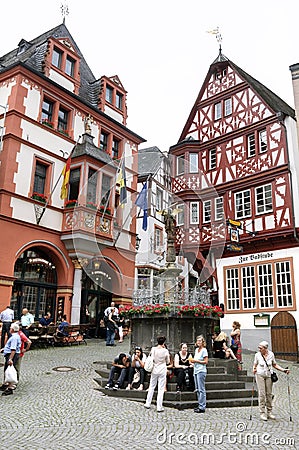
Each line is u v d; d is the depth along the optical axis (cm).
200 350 716
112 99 2077
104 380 841
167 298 894
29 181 1547
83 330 1495
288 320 1518
